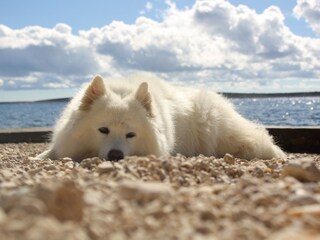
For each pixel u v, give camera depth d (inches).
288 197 16.5
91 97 35.4
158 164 24.3
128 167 23.1
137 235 11.9
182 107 43.9
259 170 26.2
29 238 10.2
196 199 16.0
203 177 23.6
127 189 15.5
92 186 17.3
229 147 45.6
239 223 13.1
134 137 34.5
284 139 62.4
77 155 35.6
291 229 12.4
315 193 18.0
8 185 18.4
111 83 38.3
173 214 13.9
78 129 35.0
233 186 19.5
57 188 14.0
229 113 46.6
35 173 25.3
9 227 10.8
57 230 11.1
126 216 13.3
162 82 45.1
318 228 12.5
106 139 33.8
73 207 13.6
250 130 45.8
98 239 11.6
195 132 44.4
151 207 14.2
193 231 12.3
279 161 32.8
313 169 22.4
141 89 35.7
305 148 61.7
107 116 33.9
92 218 13.0
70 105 39.0
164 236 11.8
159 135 36.2
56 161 31.8
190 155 43.7
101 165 23.9
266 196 16.0
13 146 64.4
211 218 13.6
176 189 18.6
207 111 45.1
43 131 70.4
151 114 35.8
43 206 13.1
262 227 13.1
